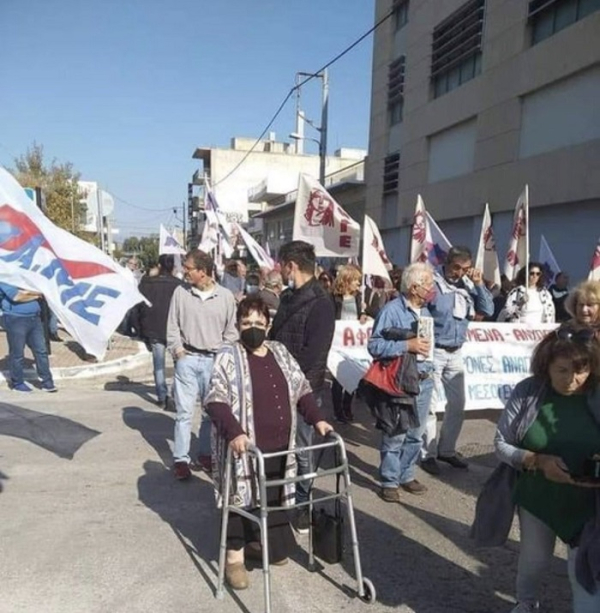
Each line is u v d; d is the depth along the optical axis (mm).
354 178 30297
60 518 4211
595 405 2604
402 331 4441
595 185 12492
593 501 2568
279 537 3377
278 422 3238
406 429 4520
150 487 4828
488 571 3627
